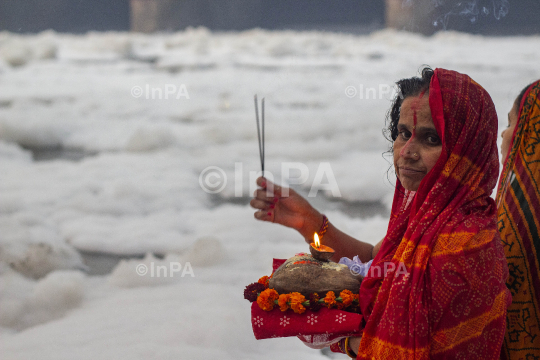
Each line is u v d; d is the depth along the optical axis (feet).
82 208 16.92
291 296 5.23
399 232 5.45
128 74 50.49
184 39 84.48
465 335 4.79
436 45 82.99
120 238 14.55
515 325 6.10
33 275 12.33
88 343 8.88
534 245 6.02
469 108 4.89
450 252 4.77
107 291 11.50
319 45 77.10
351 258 7.11
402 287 4.87
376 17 174.81
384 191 18.24
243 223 15.47
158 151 24.08
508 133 6.84
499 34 114.52
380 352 4.93
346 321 5.16
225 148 23.71
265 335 5.36
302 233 6.98
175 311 10.00
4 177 20.30
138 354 8.43
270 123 27.30
